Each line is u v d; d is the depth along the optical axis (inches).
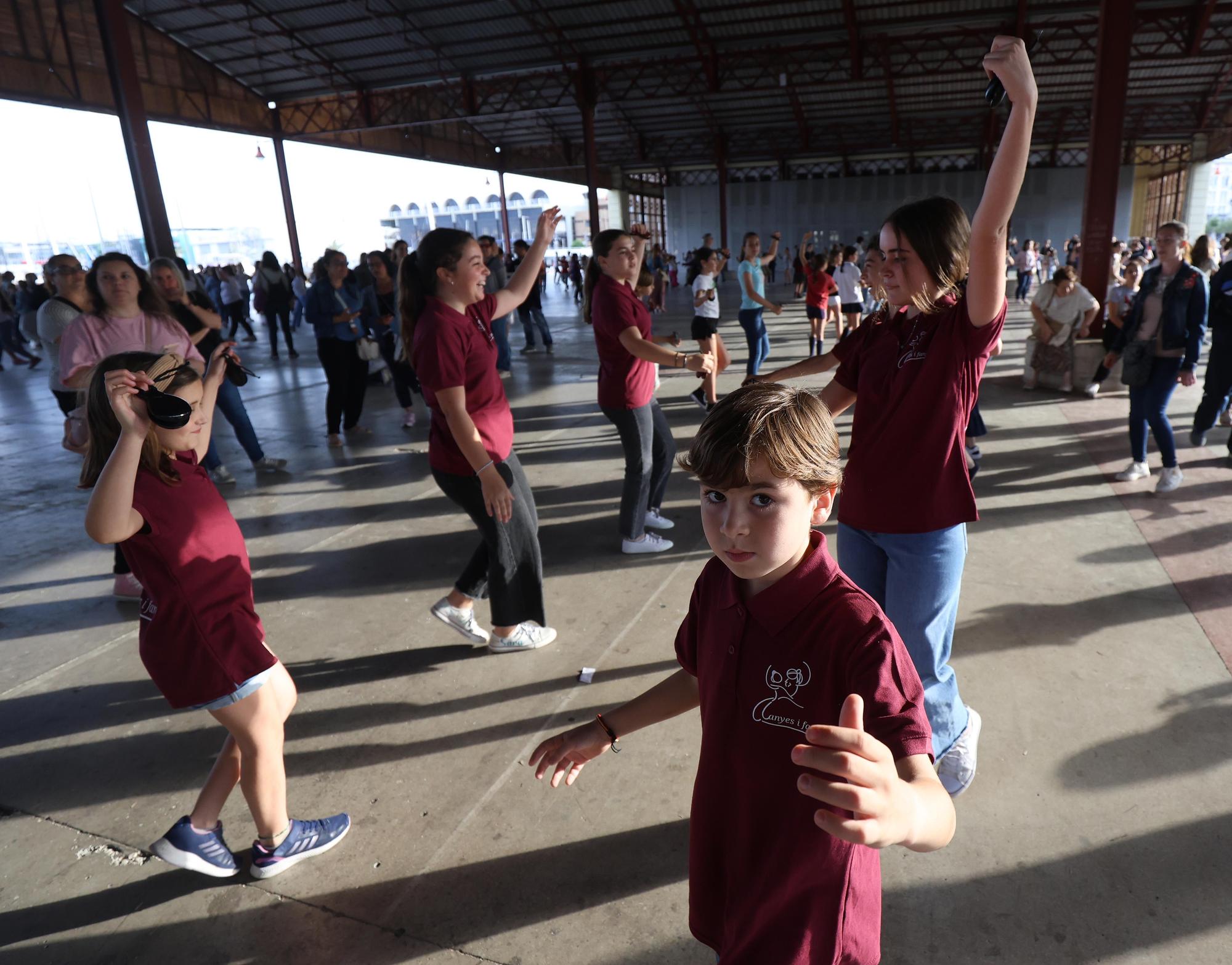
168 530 66.2
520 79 844.0
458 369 102.9
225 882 80.2
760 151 1288.1
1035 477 193.0
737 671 40.5
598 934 71.0
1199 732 93.5
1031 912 70.0
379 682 116.6
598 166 1376.7
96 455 67.7
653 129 1186.0
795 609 38.6
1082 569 139.8
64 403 173.6
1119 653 111.7
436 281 103.7
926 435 73.0
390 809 89.3
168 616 68.1
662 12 688.4
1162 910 69.5
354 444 265.0
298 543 176.4
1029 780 86.7
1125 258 577.0
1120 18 286.5
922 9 651.5
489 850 82.2
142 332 145.8
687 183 1483.8
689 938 69.9
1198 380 299.0
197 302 210.1
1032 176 1219.2
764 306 305.0
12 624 144.1
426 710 108.7
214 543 69.2
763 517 35.8
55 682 123.0
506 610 120.0
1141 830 78.8
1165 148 1274.6
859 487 78.2
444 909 74.9
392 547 171.3
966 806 83.6
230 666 70.1
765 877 41.3
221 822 88.7
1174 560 141.3
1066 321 283.3
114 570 161.2
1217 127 1119.0
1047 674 107.6
